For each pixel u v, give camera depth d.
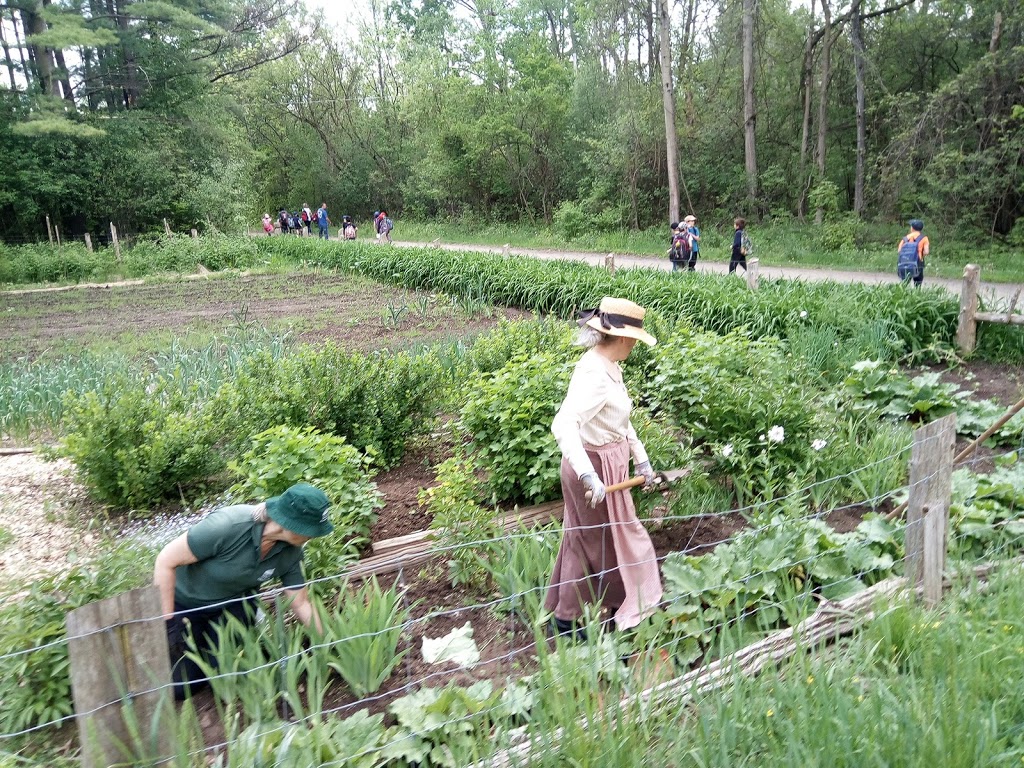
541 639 3.33
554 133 37.38
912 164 23.28
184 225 32.78
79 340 13.95
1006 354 9.52
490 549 4.64
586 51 38.50
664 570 4.11
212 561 3.43
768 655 3.41
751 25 28.39
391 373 7.25
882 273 19.36
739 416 5.82
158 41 33.00
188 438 6.24
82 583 3.71
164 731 2.62
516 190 38.62
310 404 6.82
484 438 5.79
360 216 48.94
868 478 5.59
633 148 31.23
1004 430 6.71
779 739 2.97
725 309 10.72
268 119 48.97
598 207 33.09
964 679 3.10
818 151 29.08
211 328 14.50
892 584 3.97
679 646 3.78
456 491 4.96
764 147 31.72
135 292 20.81
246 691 3.23
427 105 42.69
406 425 6.96
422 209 43.72
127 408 6.37
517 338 8.58
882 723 2.91
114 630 2.51
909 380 7.83
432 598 4.49
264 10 35.56
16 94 29.58
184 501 6.07
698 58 32.72
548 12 47.66
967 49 28.38
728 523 5.25
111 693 2.54
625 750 2.88
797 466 5.62
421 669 3.77
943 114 22.64
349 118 48.16
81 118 30.55
